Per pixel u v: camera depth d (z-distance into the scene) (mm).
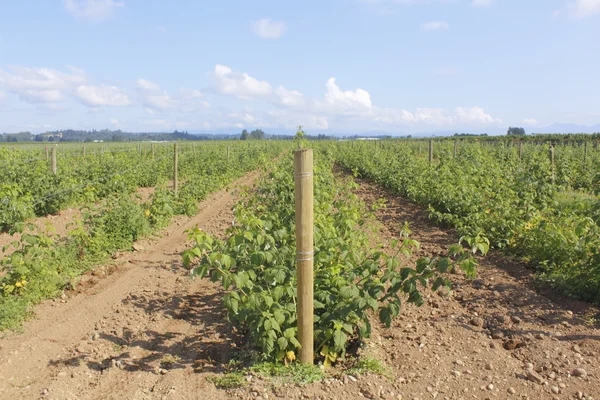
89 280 7113
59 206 12227
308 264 4250
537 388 4109
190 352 5070
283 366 4402
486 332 5285
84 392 4297
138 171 18250
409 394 4078
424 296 6340
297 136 9875
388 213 12508
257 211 8680
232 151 28578
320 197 7672
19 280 6176
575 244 6801
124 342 5297
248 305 4316
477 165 14422
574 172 15523
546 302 5961
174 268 7945
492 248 8422
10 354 4832
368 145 34938
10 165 13156
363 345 4797
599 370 4312
